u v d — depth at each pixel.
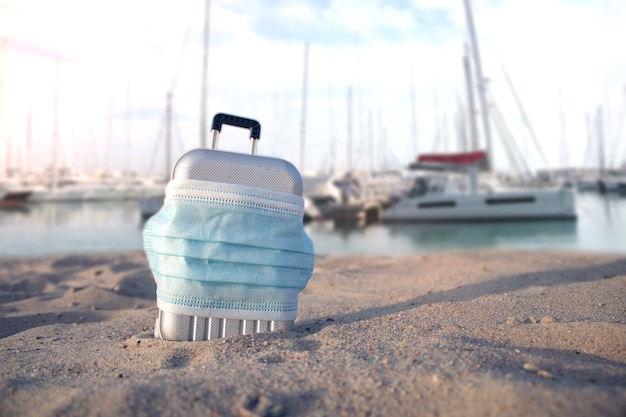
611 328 0.42
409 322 0.49
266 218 0.44
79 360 0.41
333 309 0.60
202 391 0.31
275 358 0.38
